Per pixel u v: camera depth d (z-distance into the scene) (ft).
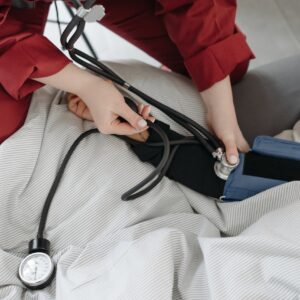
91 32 6.20
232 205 2.85
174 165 2.90
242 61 3.28
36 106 2.97
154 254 2.29
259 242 2.27
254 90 3.64
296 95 3.49
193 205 2.95
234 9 3.17
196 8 3.00
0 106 2.75
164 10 3.14
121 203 2.77
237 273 2.22
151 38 3.81
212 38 3.10
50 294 2.51
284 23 5.57
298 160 2.71
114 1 3.59
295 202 2.48
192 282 2.38
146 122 2.71
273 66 3.73
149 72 3.39
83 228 2.72
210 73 3.11
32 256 2.54
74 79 2.73
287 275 2.12
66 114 3.01
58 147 2.83
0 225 2.65
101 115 2.74
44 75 2.68
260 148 2.72
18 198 2.70
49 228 2.73
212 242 2.35
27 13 3.10
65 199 2.73
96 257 2.56
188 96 3.30
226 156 2.76
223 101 3.13
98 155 2.85
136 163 2.90
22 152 2.72
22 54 2.59
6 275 2.48
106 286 2.30
